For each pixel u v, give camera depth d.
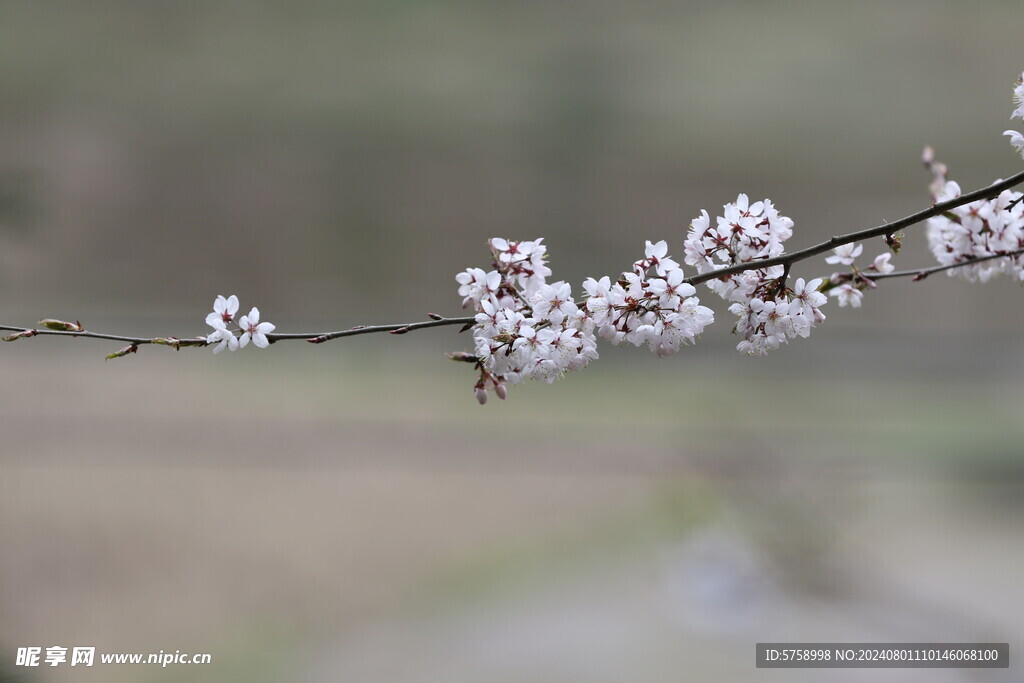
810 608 5.69
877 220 12.41
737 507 5.85
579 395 9.27
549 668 5.73
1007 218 2.29
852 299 2.27
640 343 2.04
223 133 12.55
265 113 12.67
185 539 7.25
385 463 8.70
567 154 12.91
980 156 12.43
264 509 7.79
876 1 12.84
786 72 12.85
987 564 6.40
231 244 12.26
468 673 5.66
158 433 8.45
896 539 6.71
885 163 12.59
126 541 7.00
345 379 9.85
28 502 7.41
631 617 6.21
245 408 9.04
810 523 5.75
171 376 9.54
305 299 12.30
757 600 5.72
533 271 2.13
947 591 5.92
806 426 8.02
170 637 6.05
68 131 11.89
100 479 7.84
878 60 12.78
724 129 12.84
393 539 7.54
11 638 5.73
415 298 12.51
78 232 11.38
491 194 12.83
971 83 12.58
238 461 8.35
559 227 12.79
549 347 2.03
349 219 12.64
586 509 8.05
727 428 7.17
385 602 6.68
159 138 12.26
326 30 12.94
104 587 6.44
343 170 12.72
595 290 2.05
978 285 10.23
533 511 8.12
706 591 5.91
